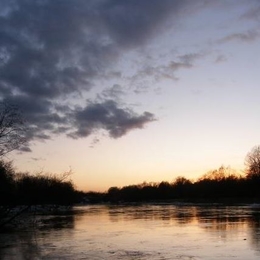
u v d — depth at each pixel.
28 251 35.59
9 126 42.84
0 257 32.72
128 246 37.00
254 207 109.75
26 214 96.81
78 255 32.66
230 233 43.59
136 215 87.00
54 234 49.12
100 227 57.56
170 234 45.47
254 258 28.86
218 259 28.84
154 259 29.77
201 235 43.16
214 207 117.00
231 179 180.50
